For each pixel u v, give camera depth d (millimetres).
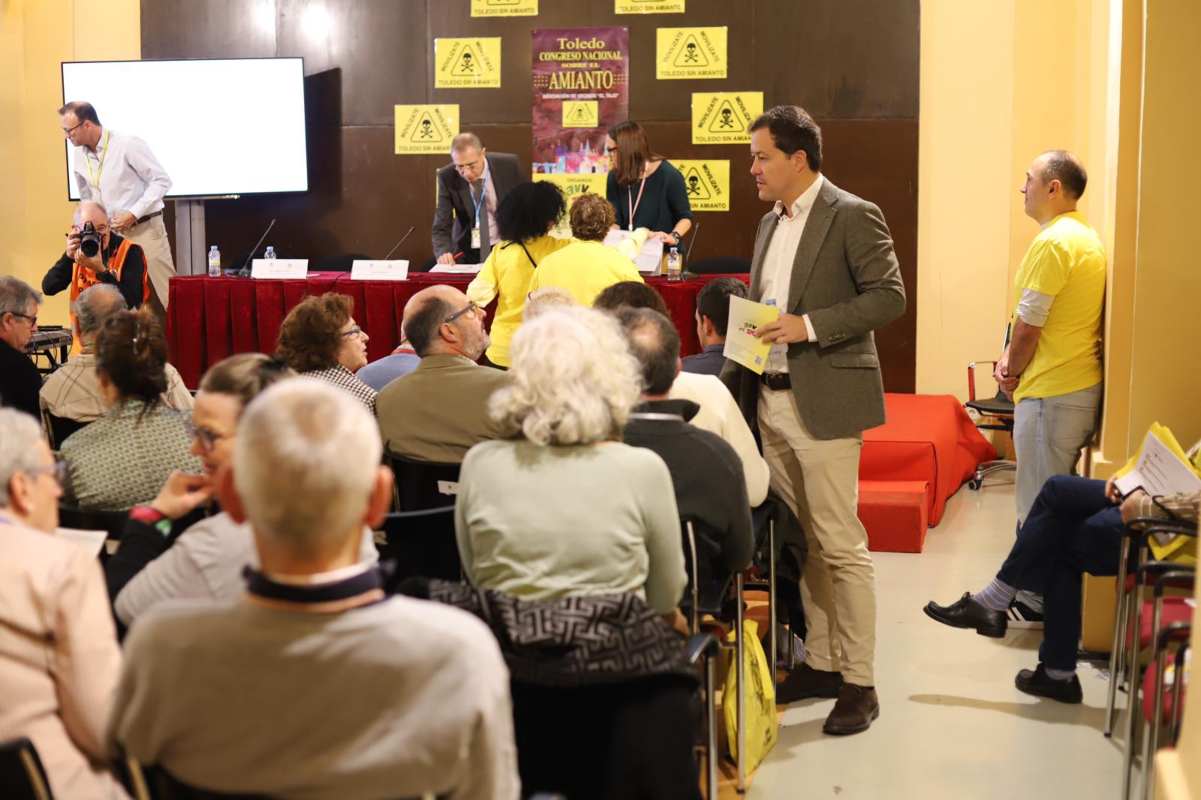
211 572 2115
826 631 3883
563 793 2162
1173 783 2152
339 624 1429
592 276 4605
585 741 2137
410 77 8094
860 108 7562
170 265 7605
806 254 3586
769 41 7648
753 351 3541
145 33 8312
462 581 2762
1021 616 4551
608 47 7848
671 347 2898
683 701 2125
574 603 2078
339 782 1437
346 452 1423
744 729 3238
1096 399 4398
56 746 1863
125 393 2879
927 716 3732
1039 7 7277
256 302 6785
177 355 6914
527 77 7965
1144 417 3957
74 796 1851
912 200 7527
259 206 8312
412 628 1443
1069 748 3516
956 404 6926
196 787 1472
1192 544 3471
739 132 7734
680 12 7746
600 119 7902
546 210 5008
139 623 1465
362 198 8211
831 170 7617
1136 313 3932
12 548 1870
